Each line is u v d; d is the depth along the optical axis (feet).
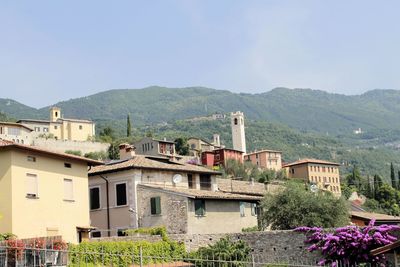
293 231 134.62
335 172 599.16
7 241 88.17
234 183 215.92
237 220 170.50
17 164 119.96
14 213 117.08
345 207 163.02
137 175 166.20
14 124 447.83
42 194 126.00
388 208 428.97
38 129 537.65
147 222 161.17
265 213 165.37
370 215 211.82
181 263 107.76
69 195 135.23
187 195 155.63
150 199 161.99
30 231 120.88
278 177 478.18
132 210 163.43
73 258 97.09
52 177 130.11
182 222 155.33
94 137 560.61
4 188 118.21
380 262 121.19
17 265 81.15
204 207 160.86
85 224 139.23
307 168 573.33
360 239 124.26
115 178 169.17
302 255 132.46
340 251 125.90
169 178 175.42
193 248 140.67
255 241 138.21
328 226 158.20
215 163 464.65
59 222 130.21
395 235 123.13
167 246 133.80
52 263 91.35
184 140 501.56
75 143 485.15
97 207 170.91
